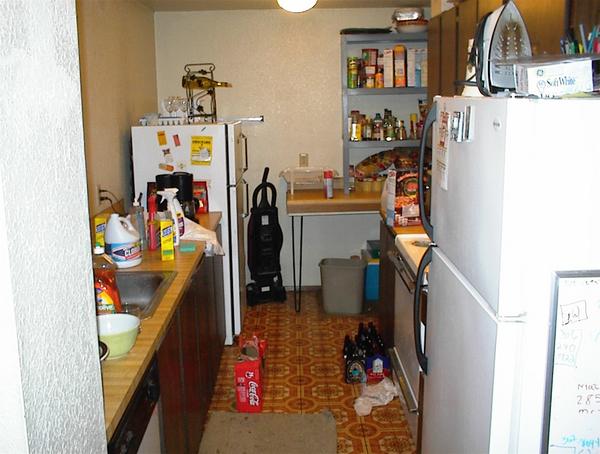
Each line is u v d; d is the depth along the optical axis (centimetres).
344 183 447
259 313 444
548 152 115
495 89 147
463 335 149
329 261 455
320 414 301
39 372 82
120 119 360
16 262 75
